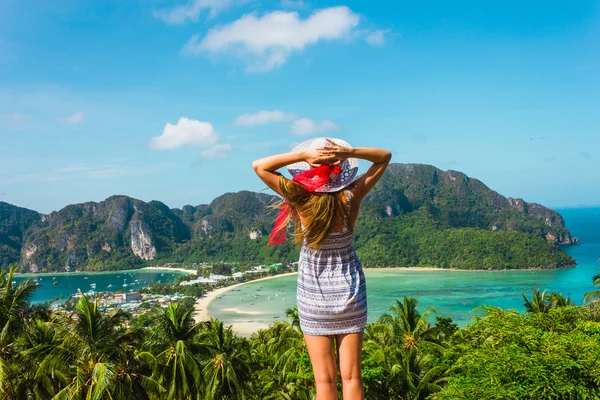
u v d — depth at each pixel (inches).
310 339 93.8
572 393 437.7
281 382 984.3
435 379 855.7
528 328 554.6
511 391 453.1
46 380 679.1
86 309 676.1
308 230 91.6
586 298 1323.8
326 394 92.4
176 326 834.2
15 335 754.8
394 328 1193.4
